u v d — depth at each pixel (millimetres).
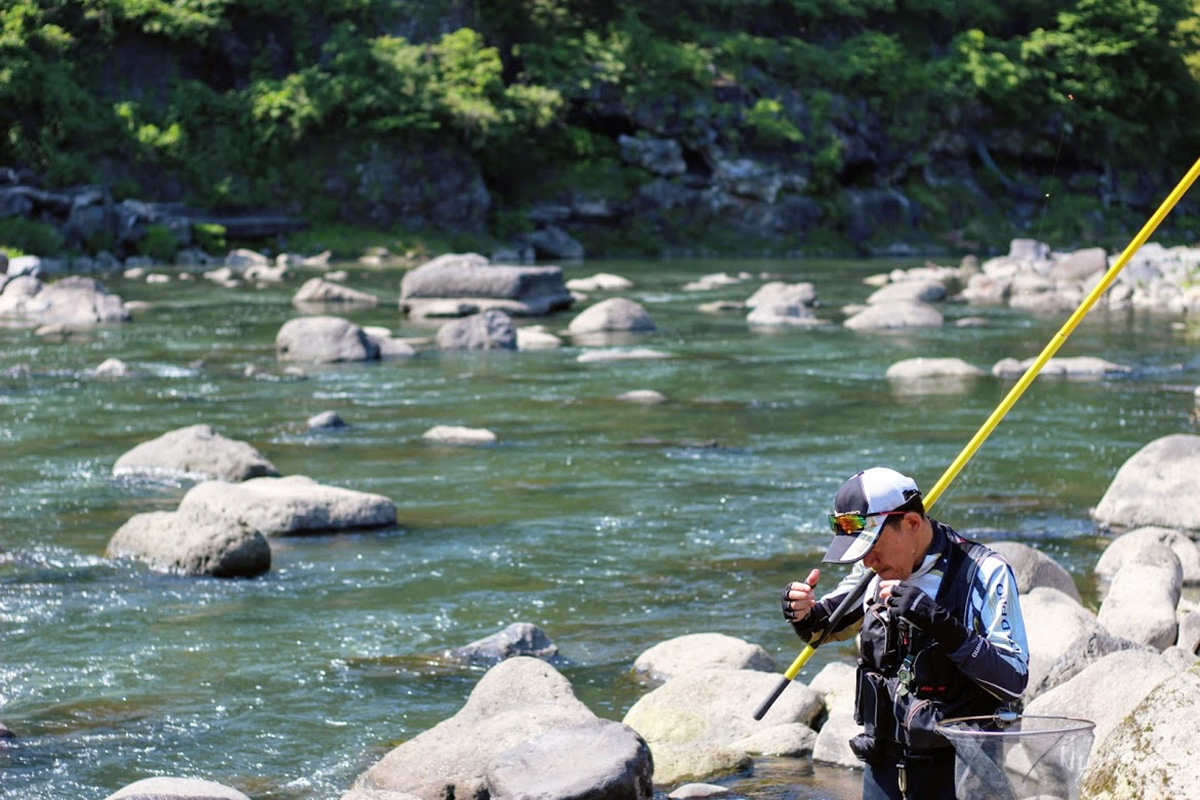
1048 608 7293
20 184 47438
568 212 57938
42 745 6910
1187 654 6988
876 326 28297
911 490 4289
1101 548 10750
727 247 59188
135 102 51500
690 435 15867
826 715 7172
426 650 8469
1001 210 66562
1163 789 4070
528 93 56062
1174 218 71000
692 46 61750
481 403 18312
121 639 8609
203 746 6910
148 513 11031
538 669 7102
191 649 8422
